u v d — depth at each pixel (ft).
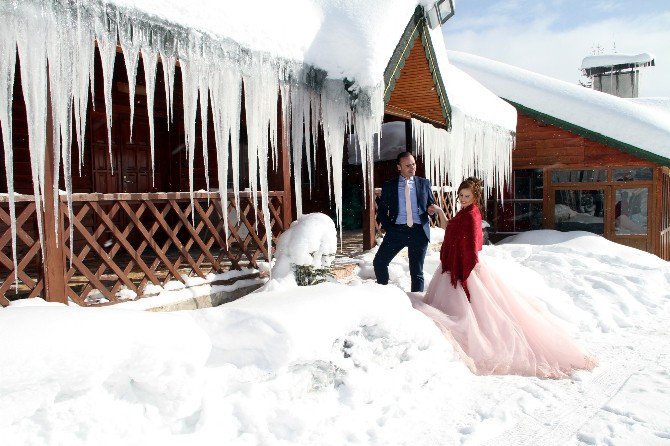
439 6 22.99
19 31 10.61
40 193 12.03
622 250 37.73
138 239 25.88
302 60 17.53
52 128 11.91
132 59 12.83
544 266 29.25
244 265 18.71
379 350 13.66
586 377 14.70
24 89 10.94
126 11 12.24
